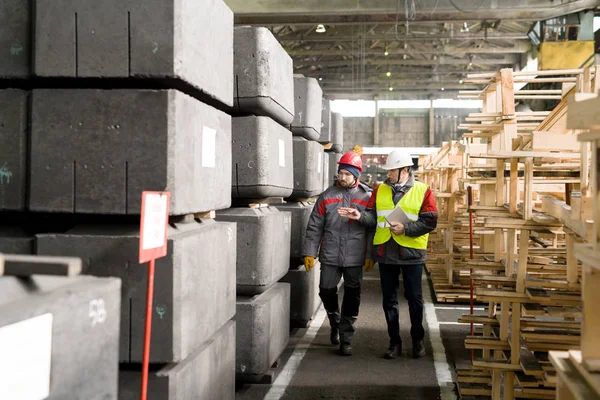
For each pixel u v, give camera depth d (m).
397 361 6.74
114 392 2.23
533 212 5.04
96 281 2.18
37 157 3.37
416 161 13.36
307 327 8.27
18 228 3.57
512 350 4.82
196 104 3.64
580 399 2.29
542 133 4.58
